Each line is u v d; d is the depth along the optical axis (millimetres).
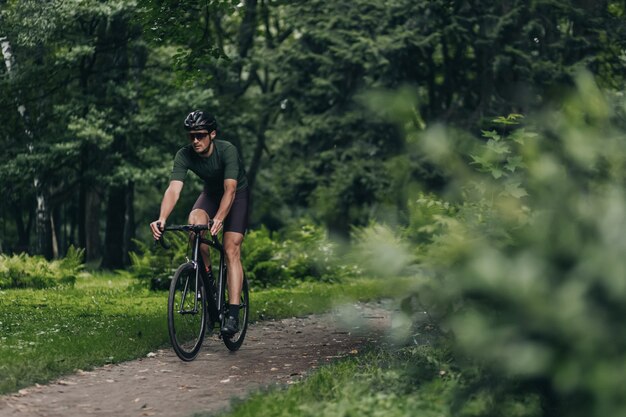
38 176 30562
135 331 9680
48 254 33625
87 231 36250
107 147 31969
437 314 3781
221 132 34531
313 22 29766
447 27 24422
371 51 26000
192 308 7957
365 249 3166
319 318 12227
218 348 8789
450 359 5617
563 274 2926
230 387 6613
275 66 32906
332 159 30844
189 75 15312
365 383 5859
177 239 19391
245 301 8852
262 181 42438
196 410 5746
